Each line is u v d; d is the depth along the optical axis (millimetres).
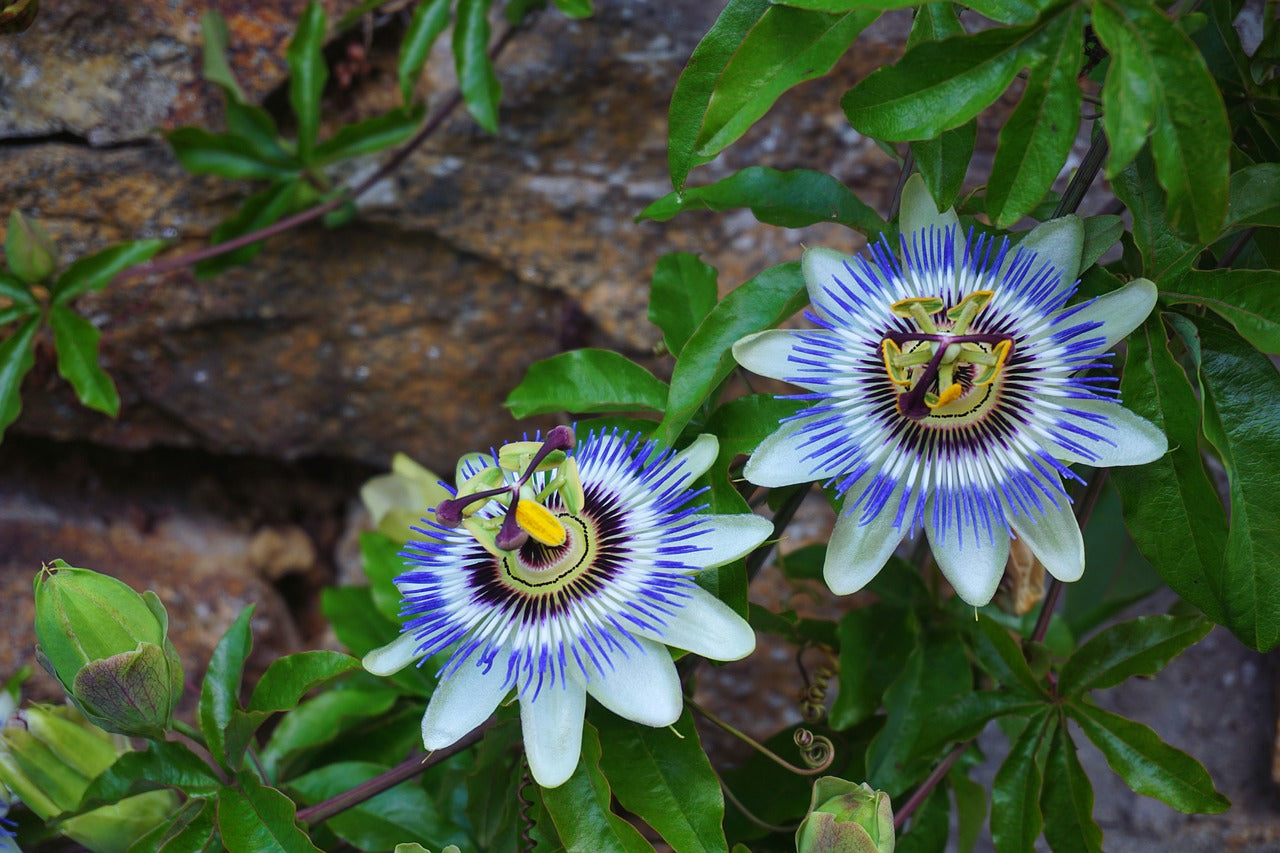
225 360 782
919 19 565
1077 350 563
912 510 563
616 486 582
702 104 562
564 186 760
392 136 735
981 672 675
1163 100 533
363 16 748
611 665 558
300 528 866
